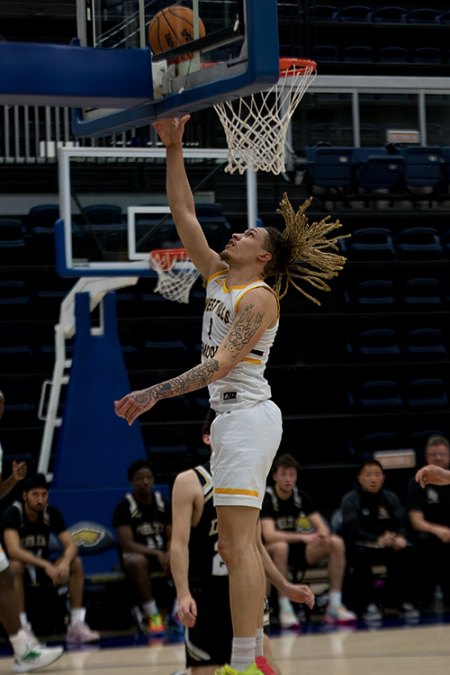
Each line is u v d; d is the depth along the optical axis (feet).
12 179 52.60
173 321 50.06
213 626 18.61
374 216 55.31
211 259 17.34
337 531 37.60
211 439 16.05
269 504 35.96
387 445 49.57
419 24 62.28
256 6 18.45
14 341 49.16
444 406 51.55
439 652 29.99
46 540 34.35
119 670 28.71
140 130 53.06
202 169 40.19
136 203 38.60
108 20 23.76
